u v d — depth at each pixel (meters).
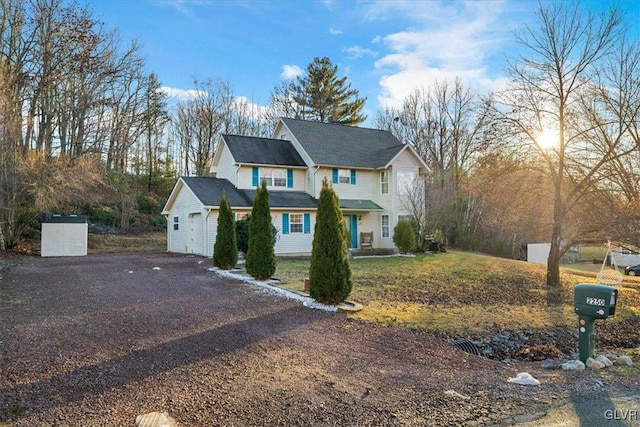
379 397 4.36
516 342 7.45
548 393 4.54
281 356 5.70
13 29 21.83
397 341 6.72
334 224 9.27
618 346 7.90
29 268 15.27
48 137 24.72
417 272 15.31
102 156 30.19
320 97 43.66
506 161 13.90
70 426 3.56
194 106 41.41
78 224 21.34
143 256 20.55
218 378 4.82
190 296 9.90
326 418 3.85
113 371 4.98
